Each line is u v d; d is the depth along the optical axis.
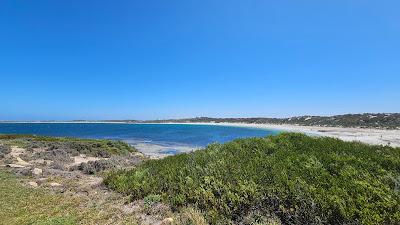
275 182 9.63
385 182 9.12
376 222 7.26
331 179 9.47
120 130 122.75
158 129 133.62
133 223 8.93
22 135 47.31
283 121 184.88
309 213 8.05
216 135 84.31
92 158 28.86
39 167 20.69
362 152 12.08
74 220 9.21
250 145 14.86
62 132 102.06
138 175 14.01
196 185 10.90
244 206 9.07
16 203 11.24
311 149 12.89
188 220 8.65
